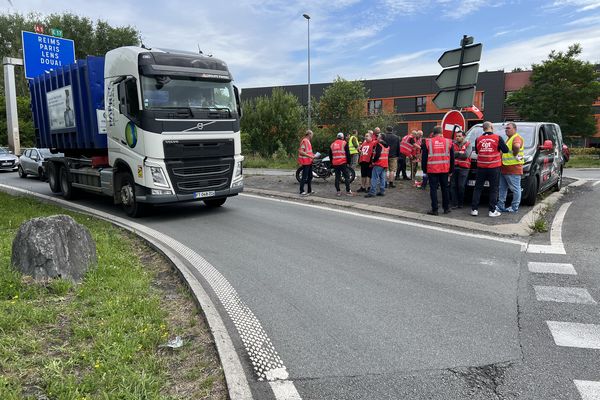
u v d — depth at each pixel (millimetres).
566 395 3191
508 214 9469
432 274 5805
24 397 2963
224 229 8680
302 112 37250
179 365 3531
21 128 37188
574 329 4215
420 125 49812
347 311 4668
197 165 9586
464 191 10500
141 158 9172
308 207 11086
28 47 20250
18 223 8625
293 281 5602
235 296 5109
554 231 8117
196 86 9570
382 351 3832
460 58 9867
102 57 10578
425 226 8680
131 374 3254
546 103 39938
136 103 9078
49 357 3490
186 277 5477
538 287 5297
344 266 6184
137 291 4949
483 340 4008
